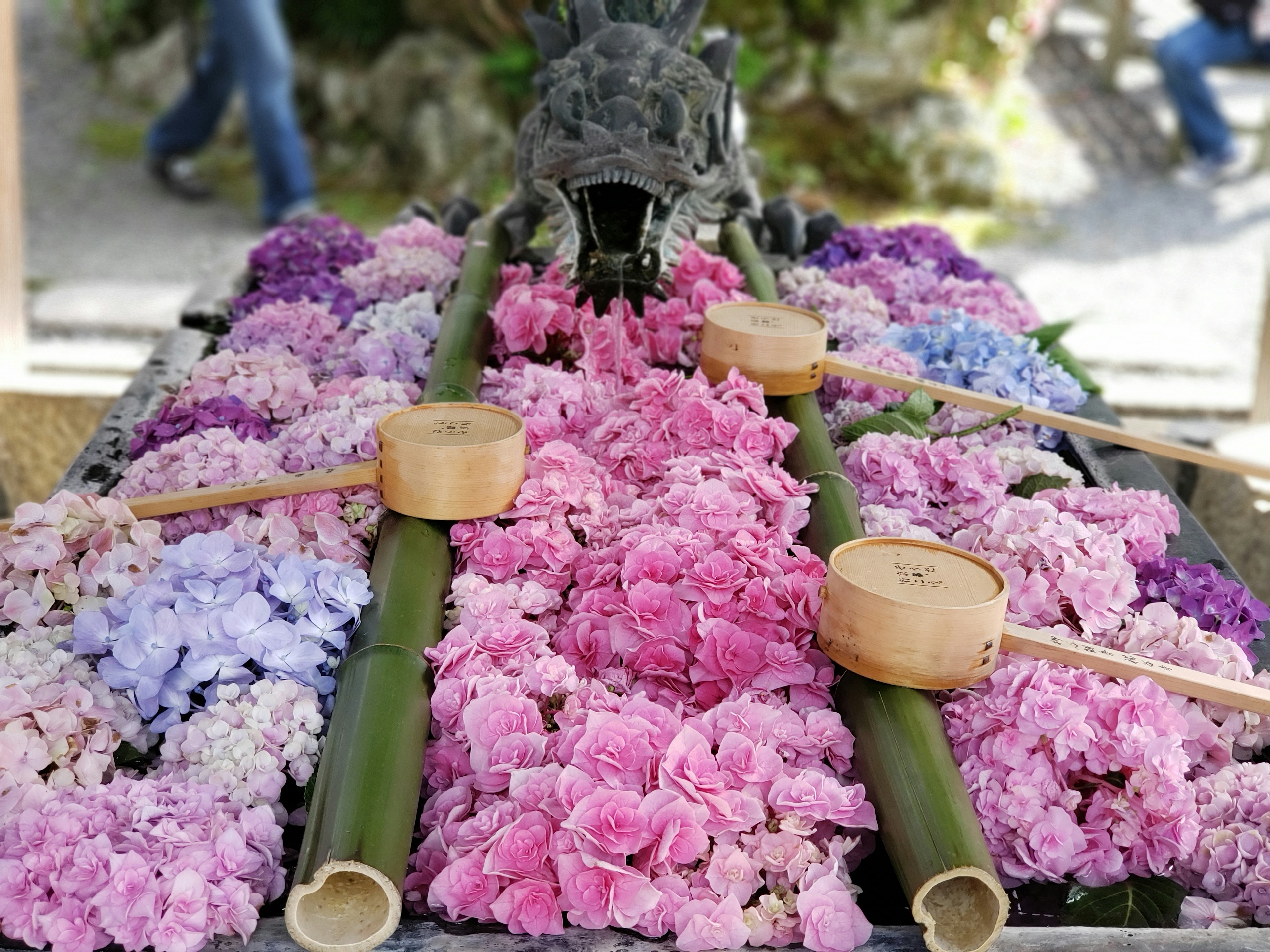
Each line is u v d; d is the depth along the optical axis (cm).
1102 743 147
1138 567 188
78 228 671
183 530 184
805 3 722
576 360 235
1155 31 1062
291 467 196
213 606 153
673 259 221
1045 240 713
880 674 149
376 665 152
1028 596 170
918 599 149
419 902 139
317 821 134
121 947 127
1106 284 648
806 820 140
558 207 217
